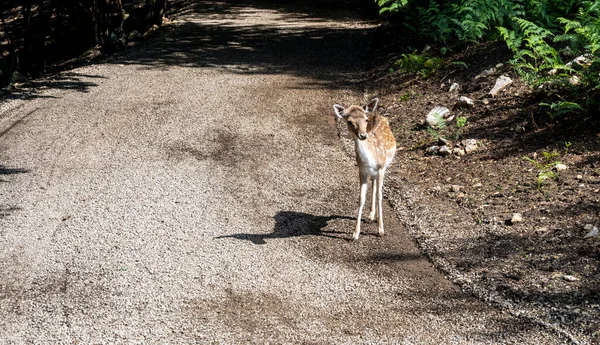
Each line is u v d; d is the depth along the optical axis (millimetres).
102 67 15141
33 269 6484
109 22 19375
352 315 5469
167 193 8258
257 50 16500
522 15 12109
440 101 10695
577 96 8820
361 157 6504
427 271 6105
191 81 13680
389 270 6172
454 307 5457
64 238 7129
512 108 9469
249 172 8891
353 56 15547
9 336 5363
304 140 10094
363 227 7137
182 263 6480
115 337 5277
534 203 6898
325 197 8008
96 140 10328
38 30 21047
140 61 15555
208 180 8648
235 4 24016
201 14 21719
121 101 12383
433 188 7801
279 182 8516
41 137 10523
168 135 10469
